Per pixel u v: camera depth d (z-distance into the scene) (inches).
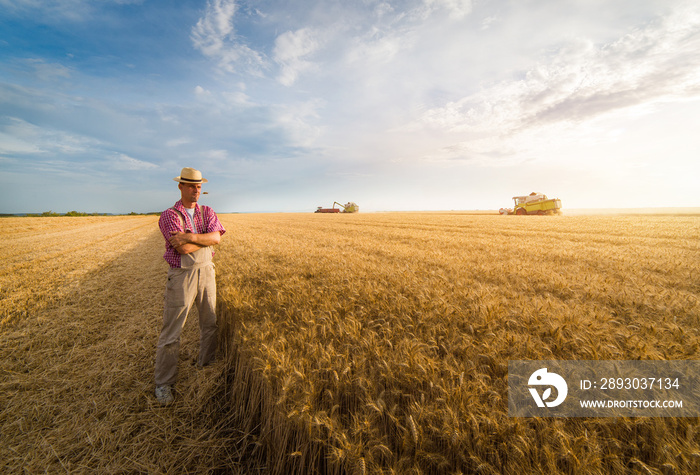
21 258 503.2
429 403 84.4
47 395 128.3
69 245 666.8
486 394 88.6
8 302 252.5
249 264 309.7
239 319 153.4
